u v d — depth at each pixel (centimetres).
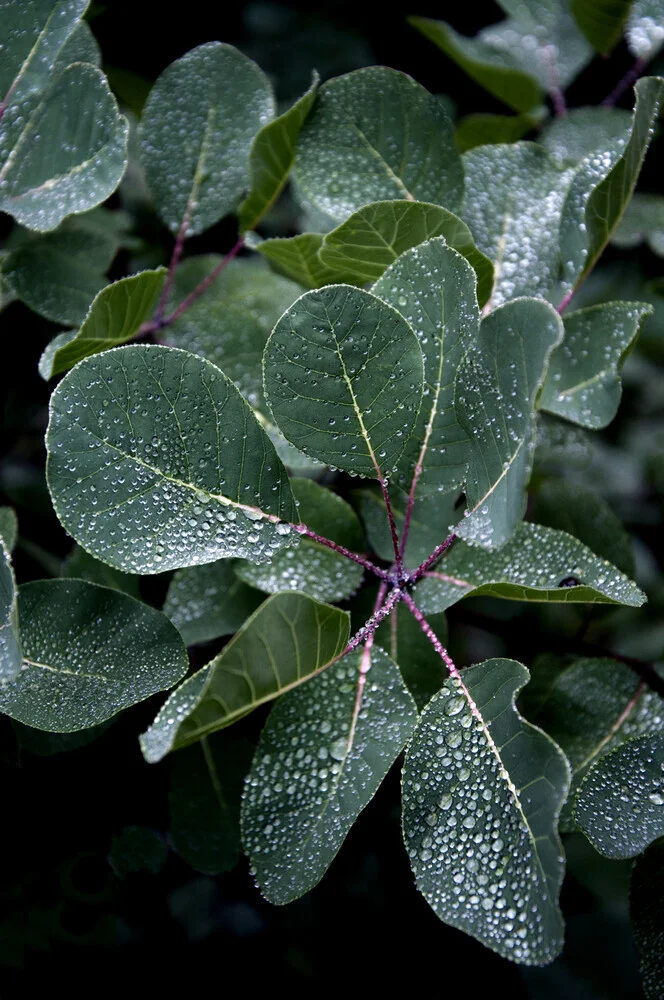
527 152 66
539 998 74
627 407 77
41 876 65
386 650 61
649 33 71
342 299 58
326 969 71
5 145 63
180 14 81
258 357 65
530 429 56
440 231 61
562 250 64
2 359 72
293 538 59
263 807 58
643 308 61
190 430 58
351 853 70
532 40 74
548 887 55
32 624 59
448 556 61
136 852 66
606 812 59
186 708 56
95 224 71
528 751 57
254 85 67
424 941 71
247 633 56
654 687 64
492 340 57
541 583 60
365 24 89
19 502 70
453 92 85
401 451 60
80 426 57
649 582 75
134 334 64
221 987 70
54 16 63
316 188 64
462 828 57
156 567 58
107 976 67
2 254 67
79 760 66
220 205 67
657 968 60
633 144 60
